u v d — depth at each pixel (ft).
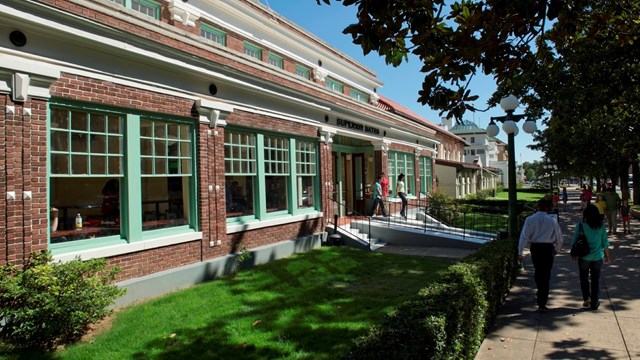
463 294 15.17
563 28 16.08
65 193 22.66
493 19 14.26
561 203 129.80
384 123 59.98
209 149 30.12
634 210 73.97
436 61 14.90
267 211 37.24
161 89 26.58
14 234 18.94
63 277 18.40
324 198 45.01
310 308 22.85
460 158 138.51
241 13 45.39
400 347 11.14
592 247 21.44
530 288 26.18
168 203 27.86
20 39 19.66
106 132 23.76
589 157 76.95
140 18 24.90
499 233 37.55
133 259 24.57
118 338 18.51
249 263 33.06
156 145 26.78
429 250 42.91
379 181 54.24
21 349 16.96
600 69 44.24
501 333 18.63
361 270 32.68
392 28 13.33
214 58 30.55
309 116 43.04
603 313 20.84
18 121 19.34
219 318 21.18
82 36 21.50
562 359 15.67
